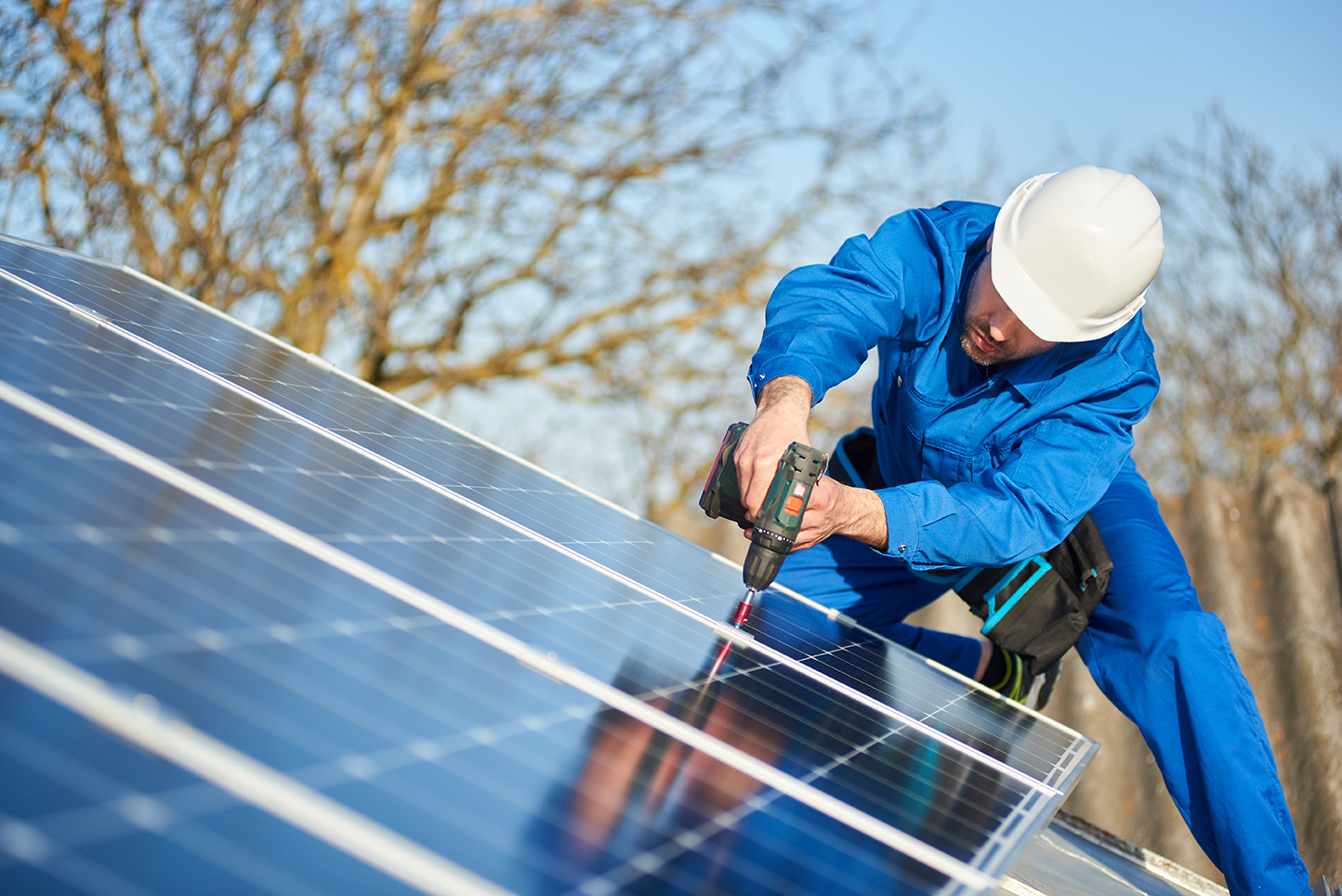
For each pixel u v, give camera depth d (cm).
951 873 117
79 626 80
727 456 237
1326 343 1095
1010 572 306
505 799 89
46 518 97
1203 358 1142
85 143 850
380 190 1007
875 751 158
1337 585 553
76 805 61
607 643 156
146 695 75
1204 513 598
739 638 203
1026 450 276
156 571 98
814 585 376
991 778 172
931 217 303
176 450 146
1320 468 1067
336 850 70
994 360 280
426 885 71
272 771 74
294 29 889
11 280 223
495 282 1048
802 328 269
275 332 987
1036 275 266
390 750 87
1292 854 268
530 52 976
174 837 63
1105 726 549
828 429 1162
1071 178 272
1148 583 297
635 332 1065
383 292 1004
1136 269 264
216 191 908
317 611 111
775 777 125
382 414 301
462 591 147
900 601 374
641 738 121
